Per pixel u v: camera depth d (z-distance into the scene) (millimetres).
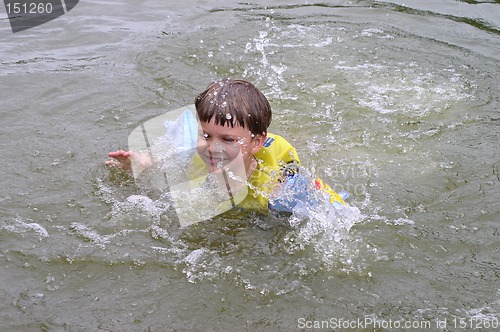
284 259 2375
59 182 2816
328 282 2256
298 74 4039
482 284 2262
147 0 5348
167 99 3643
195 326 2031
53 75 3887
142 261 2328
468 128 3416
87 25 4742
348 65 4188
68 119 3371
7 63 4043
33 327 1998
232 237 2496
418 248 2449
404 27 4883
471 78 4031
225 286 2217
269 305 2135
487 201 2756
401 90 3855
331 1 5434
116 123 3348
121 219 2574
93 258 2330
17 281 2203
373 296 2191
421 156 3145
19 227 2492
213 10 5184
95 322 2031
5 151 3033
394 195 2812
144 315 2070
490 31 4832
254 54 4324
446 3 5414
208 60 4203
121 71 3990
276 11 5191
